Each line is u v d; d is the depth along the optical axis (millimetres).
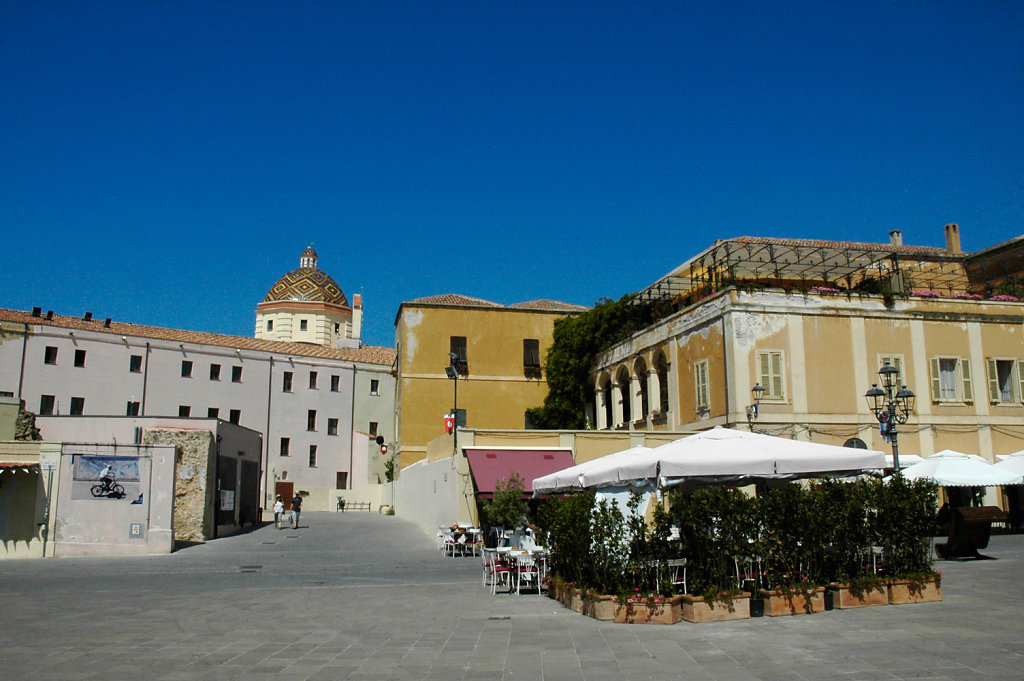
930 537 14375
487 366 46531
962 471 25422
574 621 13109
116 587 19297
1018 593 14555
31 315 56531
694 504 13133
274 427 65062
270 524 44625
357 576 21672
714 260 35062
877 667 9141
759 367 31562
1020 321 35281
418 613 14477
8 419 36844
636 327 41625
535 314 47750
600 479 17031
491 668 9727
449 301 48375
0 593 18094
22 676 9570
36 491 28531
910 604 13578
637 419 39281
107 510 28891
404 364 45812
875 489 14359
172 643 11656
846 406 32156
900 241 47938
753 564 13695
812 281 36844
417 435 45469
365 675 9469
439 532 29344
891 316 33594
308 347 69500
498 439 32281
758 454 15086
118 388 57781
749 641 10875
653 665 9656
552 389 45938
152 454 29438
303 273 86750
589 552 14094
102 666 10102
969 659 9398
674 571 13203
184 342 61344
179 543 32344
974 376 34188
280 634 12367
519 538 22844
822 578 13672
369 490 66312
